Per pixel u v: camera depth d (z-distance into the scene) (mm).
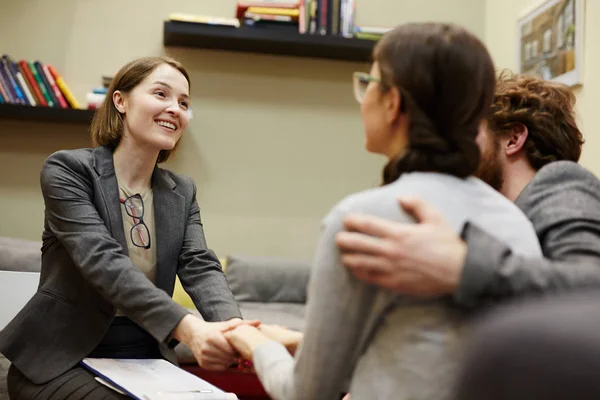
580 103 3938
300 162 4922
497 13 5074
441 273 844
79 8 4680
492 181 1528
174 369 1627
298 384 983
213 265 1962
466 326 890
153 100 1872
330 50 4789
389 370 926
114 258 1684
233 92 4855
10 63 4309
